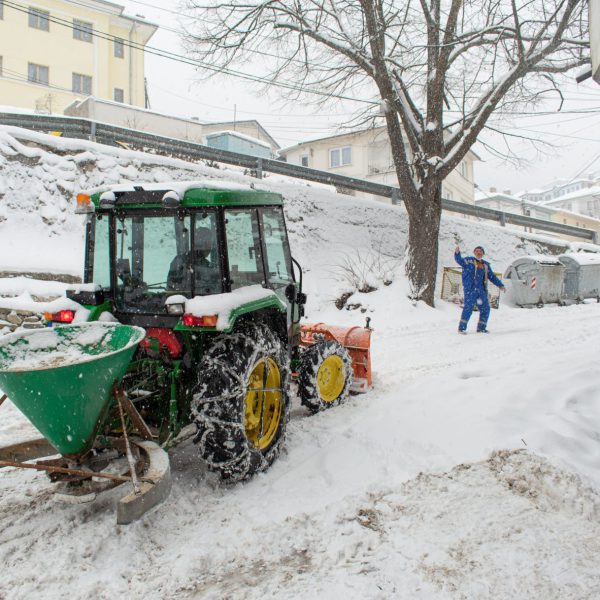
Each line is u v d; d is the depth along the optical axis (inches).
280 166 453.1
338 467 134.6
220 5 404.2
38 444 119.7
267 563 95.3
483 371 227.1
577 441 141.2
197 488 125.3
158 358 133.1
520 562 91.7
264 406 139.6
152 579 91.5
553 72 411.5
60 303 137.9
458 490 119.1
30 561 96.3
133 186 135.2
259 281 147.4
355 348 204.1
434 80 426.0
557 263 515.2
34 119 339.0
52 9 983.6
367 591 85.0
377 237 484.1
